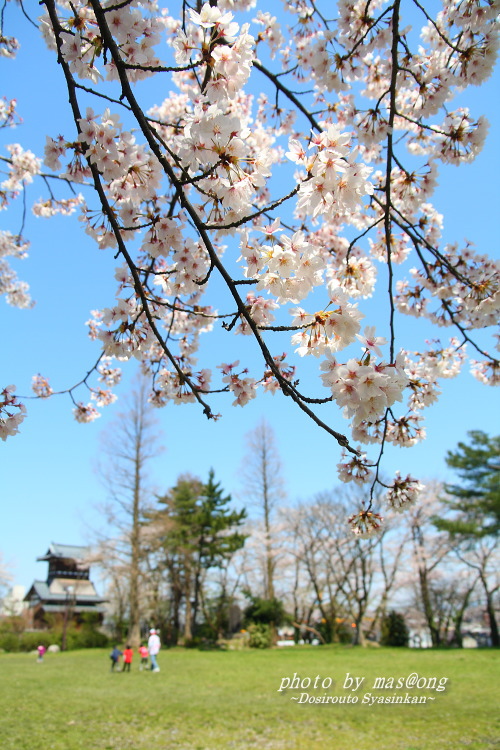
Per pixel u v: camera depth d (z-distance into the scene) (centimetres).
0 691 970
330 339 174
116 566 2220
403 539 2512
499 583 2416
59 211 634
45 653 2325
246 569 2862
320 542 2639
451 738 541
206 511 2681
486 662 1319
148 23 210
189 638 2480
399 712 701
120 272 282
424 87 328
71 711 753
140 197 229
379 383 156
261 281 173
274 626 2562
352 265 402
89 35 209
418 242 326
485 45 277
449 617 2711
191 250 243
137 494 2227
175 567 2714
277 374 167
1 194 595
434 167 338
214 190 189
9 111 561
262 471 2736
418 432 305
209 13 178
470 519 2189
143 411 2281
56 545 3941
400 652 1792
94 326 612
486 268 379
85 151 207
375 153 454
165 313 399
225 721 671
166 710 759
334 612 2639
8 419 278
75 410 514
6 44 454
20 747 522
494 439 2211
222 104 196
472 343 329
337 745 530
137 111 178
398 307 446
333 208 174
